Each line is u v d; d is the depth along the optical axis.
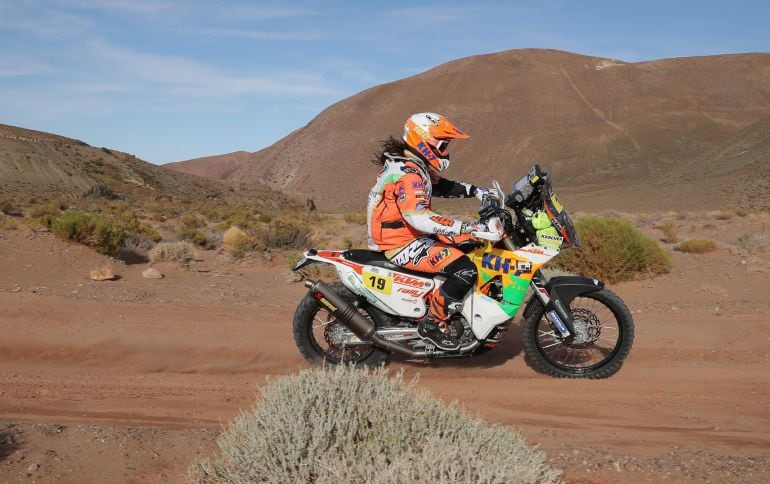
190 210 55.59
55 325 8.16
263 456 3.46
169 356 7.19
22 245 14.36
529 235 6.26
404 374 6.54
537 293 6.35
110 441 4.37
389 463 3.46
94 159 127.31
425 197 5.90
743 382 6.51
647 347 7.62
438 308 6.12
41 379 6.40
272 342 7.70
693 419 5.51
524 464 3.38
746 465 4.22
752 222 34.66
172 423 5.14
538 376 6.60
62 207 45.66
